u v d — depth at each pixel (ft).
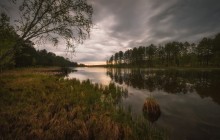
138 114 30.25
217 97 43.21
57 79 69.97
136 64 342.64
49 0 21.65
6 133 17.81
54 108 26.86
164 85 67.10
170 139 20.88
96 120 21.66
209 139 20.86
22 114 23.47
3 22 22.90
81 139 18.02
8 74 79.71
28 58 193.06
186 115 29.86
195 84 65.41
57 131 18.33
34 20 21.98
